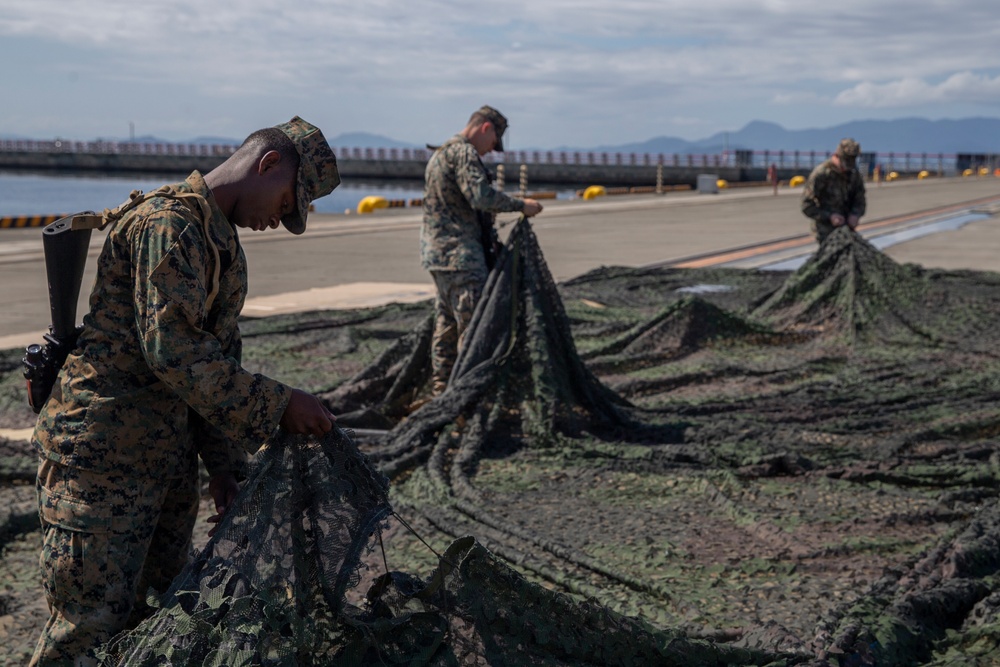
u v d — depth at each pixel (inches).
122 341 89.9
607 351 296.7
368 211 1213.1
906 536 156.6
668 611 130.0
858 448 202.1
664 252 659.4
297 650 86.4
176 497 99.7
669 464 191.3
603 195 1727.4
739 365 286.0
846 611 123.0
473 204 220.5
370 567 98.6
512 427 209.8
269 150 92.3
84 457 89.5
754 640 115.0
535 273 221.9
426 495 175.8
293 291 467.5
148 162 3836.1
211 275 89.1
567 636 98.2
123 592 91.6
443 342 235.1
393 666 91.1
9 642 125.6
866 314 331.3
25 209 2148.1
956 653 116.9
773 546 152.0
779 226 903.7
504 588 97.6
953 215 1021.8
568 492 180.2
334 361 300.4
